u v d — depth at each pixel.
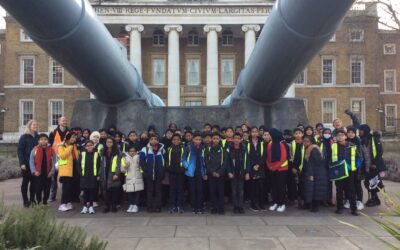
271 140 7.73
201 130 8.70
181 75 48.62
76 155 8.10
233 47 49.00
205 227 6.14
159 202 7.52
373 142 8.24
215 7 45.19
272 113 8.68
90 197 7.41
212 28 45.25
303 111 8.72
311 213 7.34
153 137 7.54
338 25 5.98
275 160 7.57
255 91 8.24
